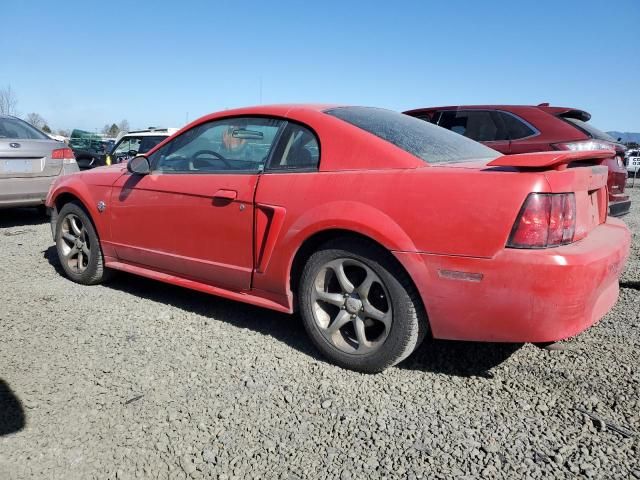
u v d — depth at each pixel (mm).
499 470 2072
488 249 2369
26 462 2117
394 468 2086
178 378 2781
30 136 7188
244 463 2117
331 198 2814
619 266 2654
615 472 2053
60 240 4559
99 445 2223
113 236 4047
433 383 2746
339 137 2955
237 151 3396
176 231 3578
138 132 11133
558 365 2926
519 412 2469
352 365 2850
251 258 3186
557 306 2305
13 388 2660
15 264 5074
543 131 6012
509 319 2398
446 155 2926
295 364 2957
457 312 2500
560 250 2332
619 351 3080
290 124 3201
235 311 3803
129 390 2652
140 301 4000
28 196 6812
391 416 2439
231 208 3236
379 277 2701
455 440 2260
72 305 3887
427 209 2512
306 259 3072
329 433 2312
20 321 3545
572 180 2447
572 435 2285
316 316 2967
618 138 6445
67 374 2811
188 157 3664
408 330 2652
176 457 2152
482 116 6547
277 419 2412
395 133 3033
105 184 4090
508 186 2359
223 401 2562
